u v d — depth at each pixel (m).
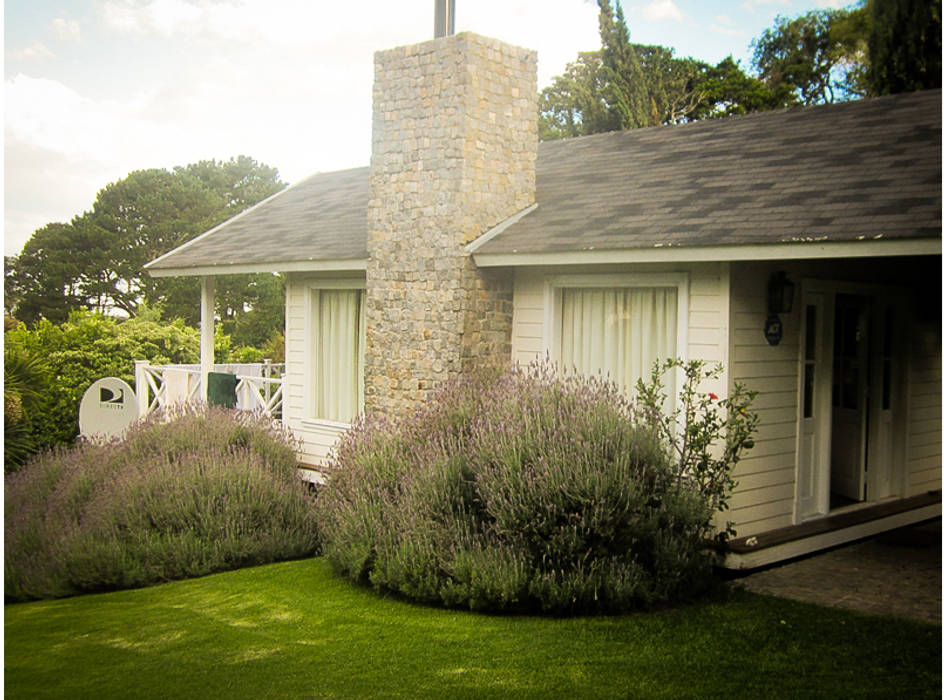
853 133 9.03
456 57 9.33
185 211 36.25
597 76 25.58
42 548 9.93
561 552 6.74
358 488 8.14
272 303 34.56
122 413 15.73
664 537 6.87
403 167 9.84
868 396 9.66
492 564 6.77
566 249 8.23
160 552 8.92
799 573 7.71
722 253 7.22
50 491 11.95
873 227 6.59
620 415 7.48
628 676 5.43
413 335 9.65
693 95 25.98
